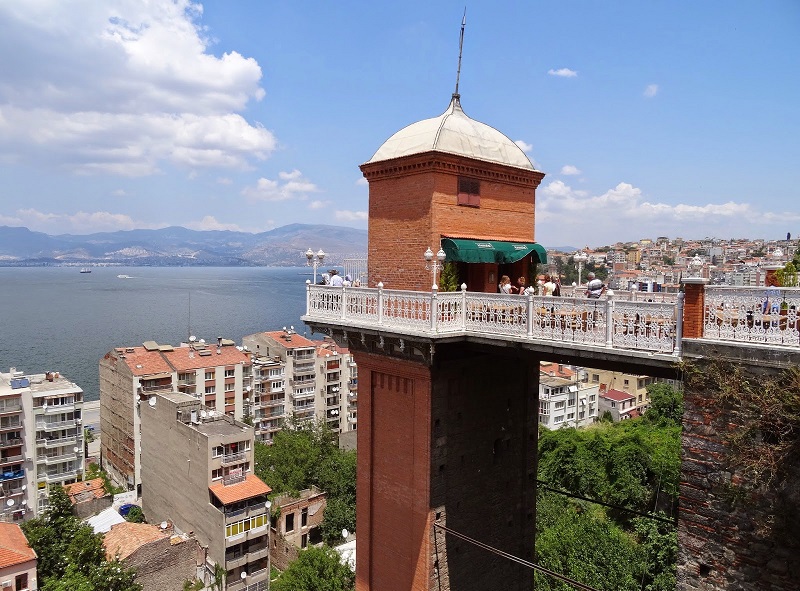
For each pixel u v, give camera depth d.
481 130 21.00
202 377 82.44
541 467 67.25
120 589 36.16
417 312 16.30
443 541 18.66
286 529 59.97
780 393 10.12
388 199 20.55
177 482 58.00
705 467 11.47
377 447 20.23
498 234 20.84
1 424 60.50
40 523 40.34
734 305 11.00
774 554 10.56
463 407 19.25
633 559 42.75
